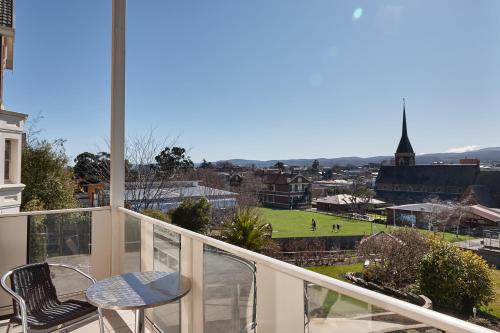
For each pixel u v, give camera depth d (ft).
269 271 5.10
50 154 41.96
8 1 40.01
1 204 31.19
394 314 3.26
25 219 11.02
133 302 6.38
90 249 12.09
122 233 11.82
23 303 6.77
